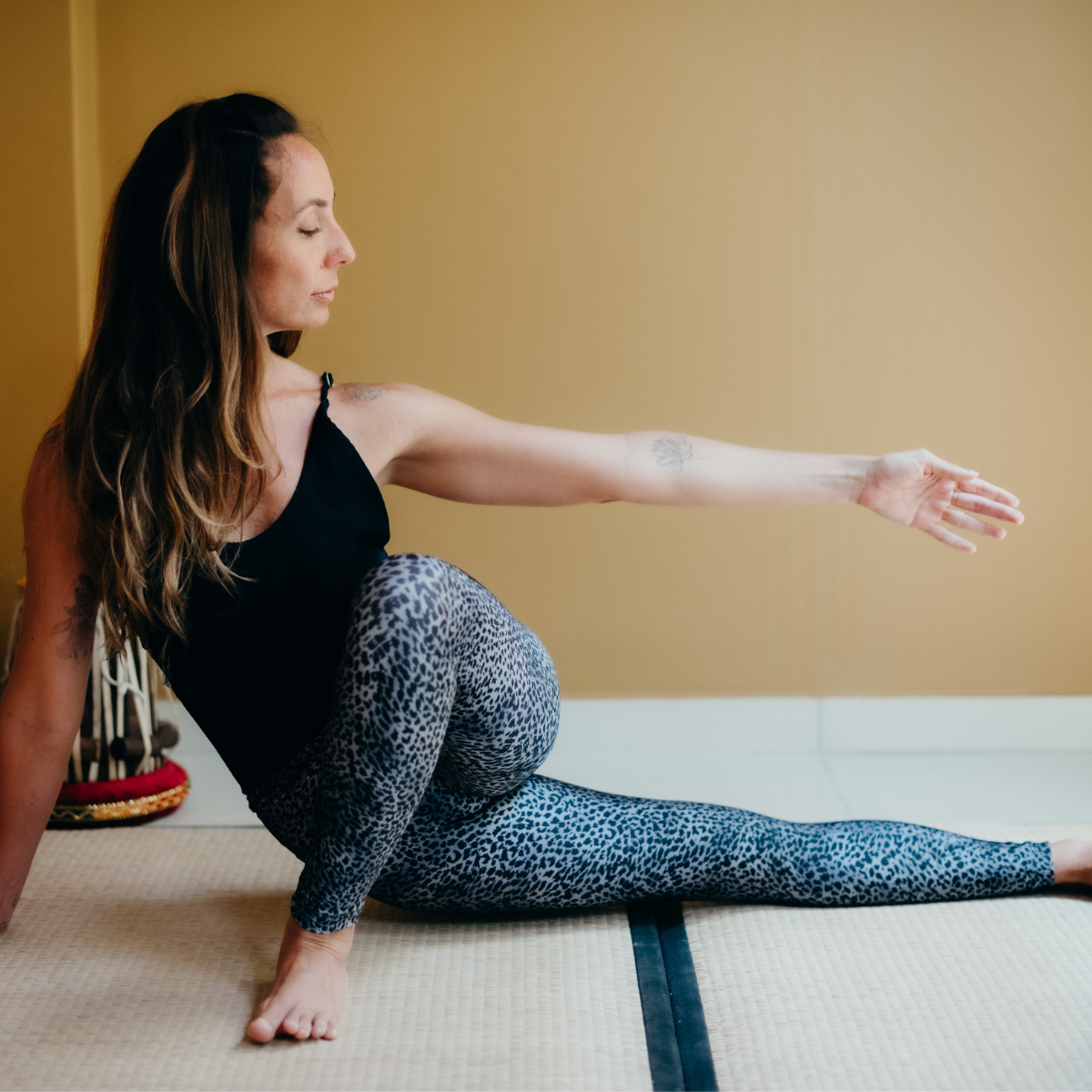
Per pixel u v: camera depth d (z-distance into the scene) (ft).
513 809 4.93
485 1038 4.16
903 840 5.36
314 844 4.26
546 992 4.50
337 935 4.40
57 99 8.14
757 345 8.75
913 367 8.74
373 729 4.04
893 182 8.60
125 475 4.30
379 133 8.55
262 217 4.28
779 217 8.64
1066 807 7.65
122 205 4.40
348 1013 4.35
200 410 4.27
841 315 8.70
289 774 4.67
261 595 4.39
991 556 8.90
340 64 8.50
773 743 9.05
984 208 8.61
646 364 8.76
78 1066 3.98
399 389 4.85
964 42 8.50
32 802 4.79
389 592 4.09
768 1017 4.31
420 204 8.63
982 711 8.99
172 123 4.37
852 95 8.56
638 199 8.64
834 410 8.79
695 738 9.06
